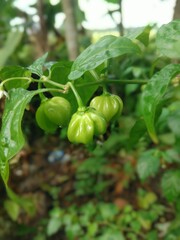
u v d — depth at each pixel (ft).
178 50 0.68
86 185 2.36
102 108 0.75
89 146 0.89
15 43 1.98
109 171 2.21
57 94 0.77
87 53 0.67
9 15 2.39
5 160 0.63
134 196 2.30
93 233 2.10
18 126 0.63
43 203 2.37
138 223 2.10
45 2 2.28
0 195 2.15
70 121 0.71
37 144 1.83
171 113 1.30
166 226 2.12
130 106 1.72
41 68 0.74
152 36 1.78
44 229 2.33
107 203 2.30
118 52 0.65
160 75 0.66
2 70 0.75
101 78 0.79
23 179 2.15
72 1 1.73
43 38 2.21
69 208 2.23
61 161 2.30
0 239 2.25
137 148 1.99
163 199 2.20
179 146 1.35
